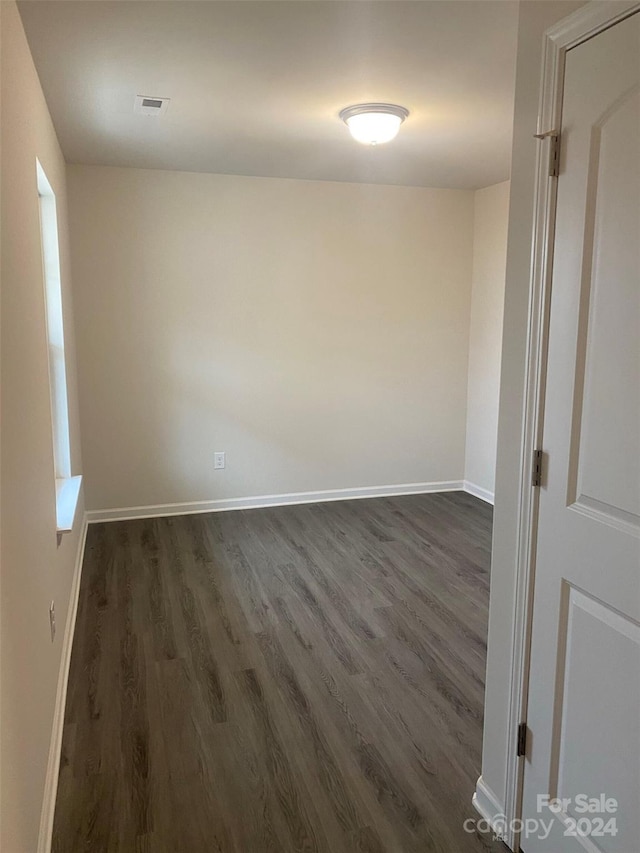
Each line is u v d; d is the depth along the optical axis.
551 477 1.62
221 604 3.29
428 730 2.32
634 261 1.35
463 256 5.15
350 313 4.93
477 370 5.21
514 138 1.68
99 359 4.42
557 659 1.63
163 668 2.70
